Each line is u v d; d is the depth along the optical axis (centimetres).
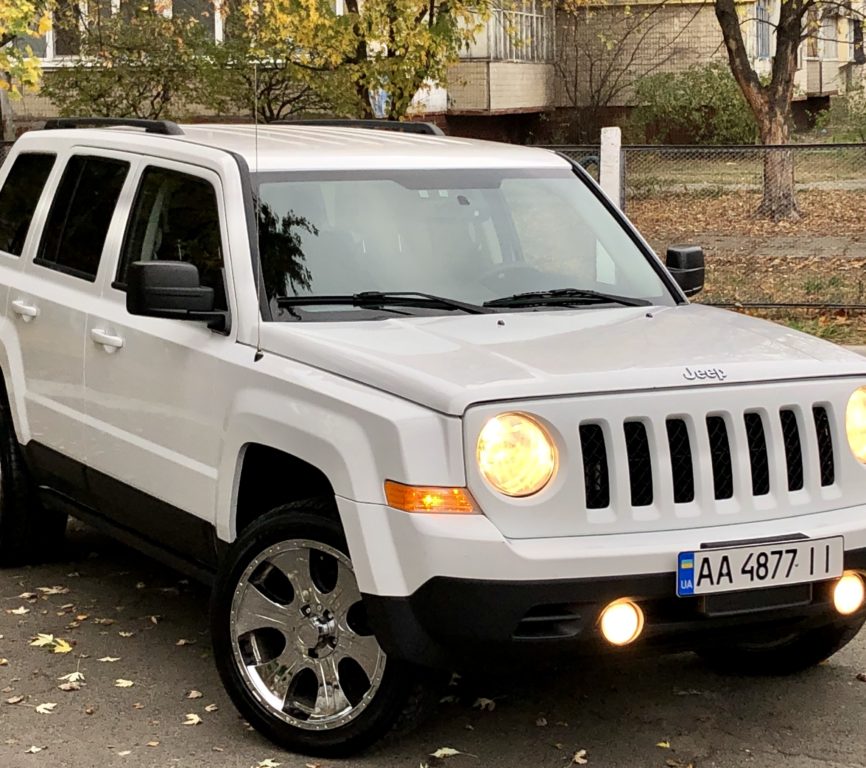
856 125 3141
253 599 469
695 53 3275
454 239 543
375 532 422
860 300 1330
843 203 1338
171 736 481
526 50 3133
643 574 414
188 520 517
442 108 2870
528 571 407
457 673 434
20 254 661
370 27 1590
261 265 506
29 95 2283
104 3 1941
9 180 700
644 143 3141
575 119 3297
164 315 493
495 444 414
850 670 547
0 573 674
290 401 459
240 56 1802
